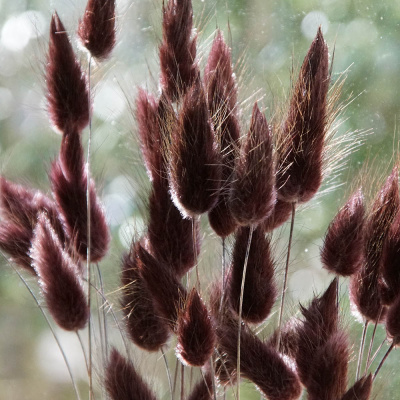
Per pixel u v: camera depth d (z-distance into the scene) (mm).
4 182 421
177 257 398
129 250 409
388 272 396
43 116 435
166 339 403
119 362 400
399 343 395
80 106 410
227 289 400
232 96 399
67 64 408
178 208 389
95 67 418
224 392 410
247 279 396
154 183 398
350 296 403
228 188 389
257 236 396
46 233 403
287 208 404
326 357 384
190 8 403
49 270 401
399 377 491
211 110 394
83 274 417
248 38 545
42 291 412
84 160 414
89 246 401
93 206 412
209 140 383
